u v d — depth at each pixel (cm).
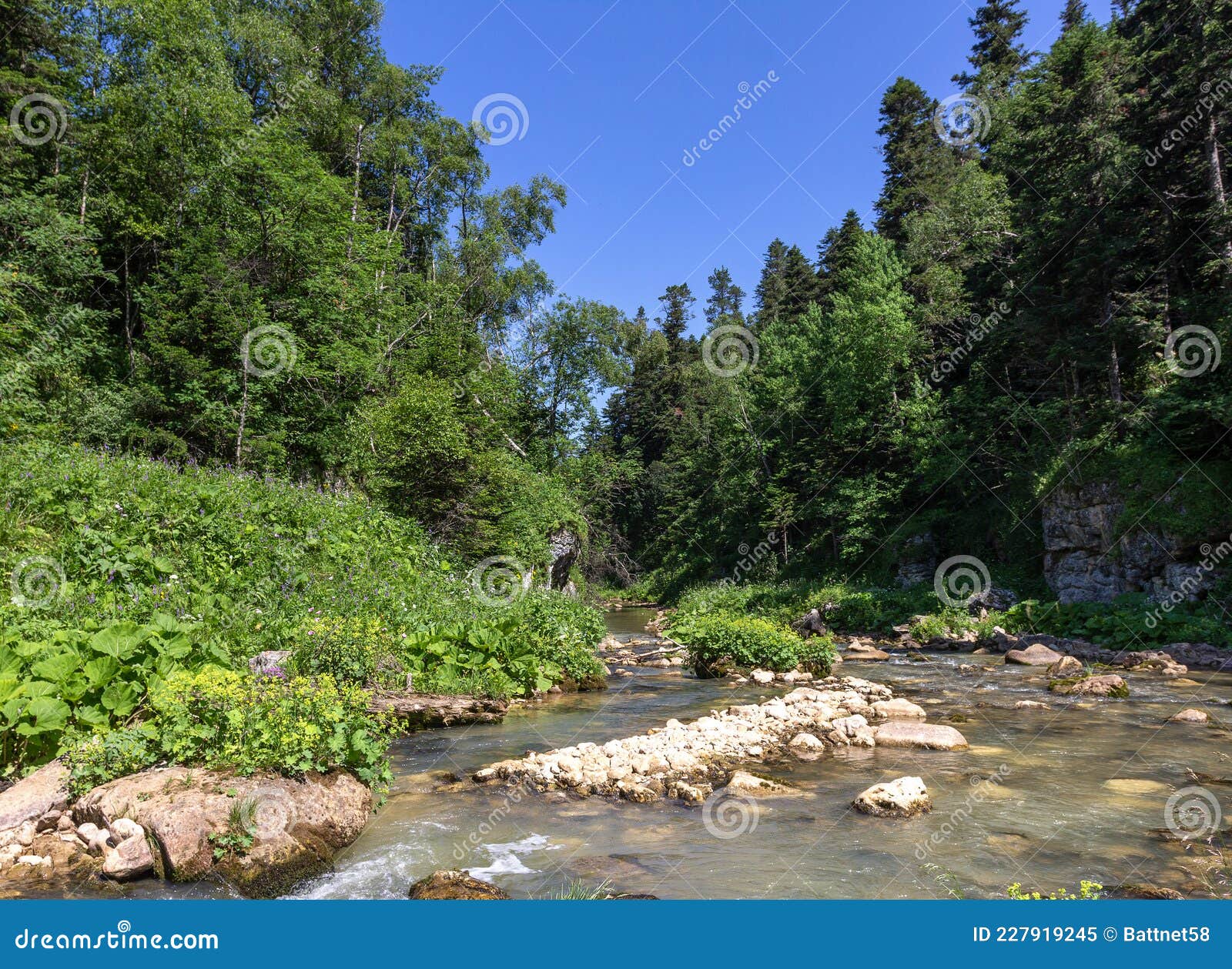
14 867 529
